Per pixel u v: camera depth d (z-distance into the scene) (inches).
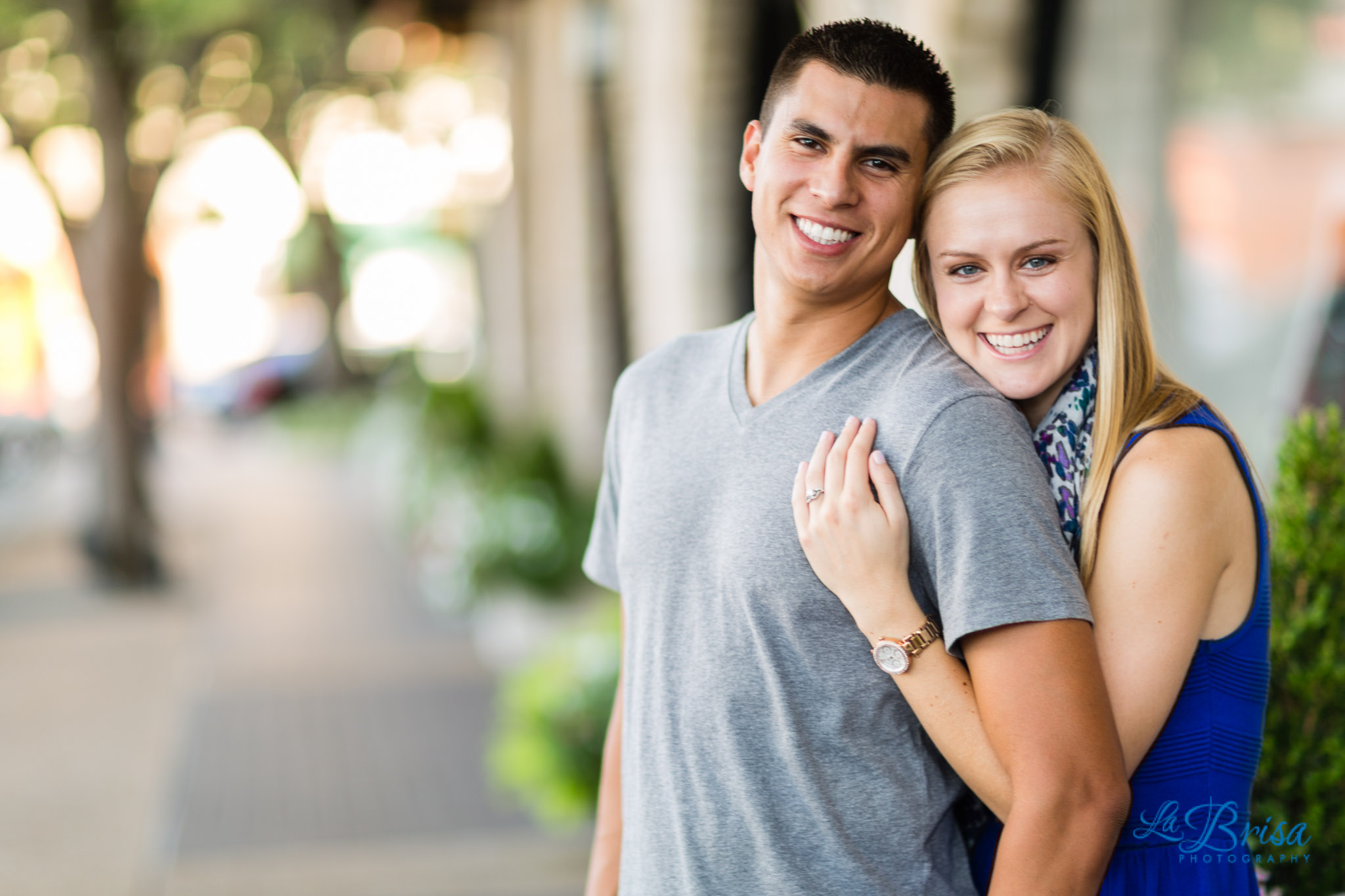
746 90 224.4
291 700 265.3
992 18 145.2
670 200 233.3
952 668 56.5
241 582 406.6
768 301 64.7
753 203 64.8
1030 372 59.3
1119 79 144.5
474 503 341.1
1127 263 59.1
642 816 64.9
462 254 1154.0
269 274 1368.1
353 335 1139.3
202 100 540.1
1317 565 74.1
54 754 231.3
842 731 59.3
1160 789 57.9
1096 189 58.4
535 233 430.0
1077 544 59.3
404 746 231.1
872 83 59.7
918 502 56.7
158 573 405.7
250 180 948.6
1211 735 57.5
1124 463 57.5
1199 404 58.8
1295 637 73.5
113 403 401.7
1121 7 143.4
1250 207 137.3
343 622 343.9
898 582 56.7
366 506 587.2
